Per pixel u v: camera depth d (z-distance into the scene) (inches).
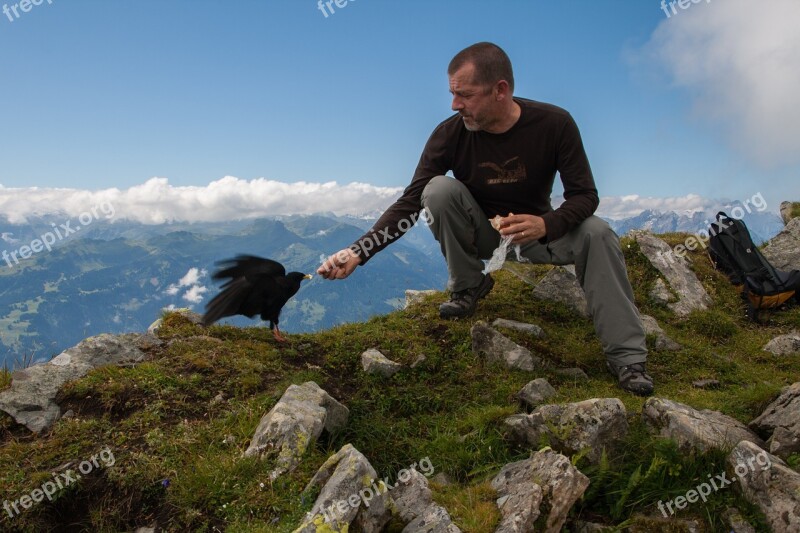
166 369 75.8
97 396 70.3
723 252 121.8
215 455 62.6
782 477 54.6
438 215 84.5
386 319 99.7
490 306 104.0
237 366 77.9
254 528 55.0
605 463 59.6
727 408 71.2
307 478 59.7
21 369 74.0
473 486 60.8
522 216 72.6
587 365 87.4
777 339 98.0
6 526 57.7
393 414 76.3
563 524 55.3
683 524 55.9
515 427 66.8
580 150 77.2
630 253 123.8
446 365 85.4
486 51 72.7
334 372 84.3
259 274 78.4
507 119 77.4
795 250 131.3
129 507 59.1
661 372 88.1
